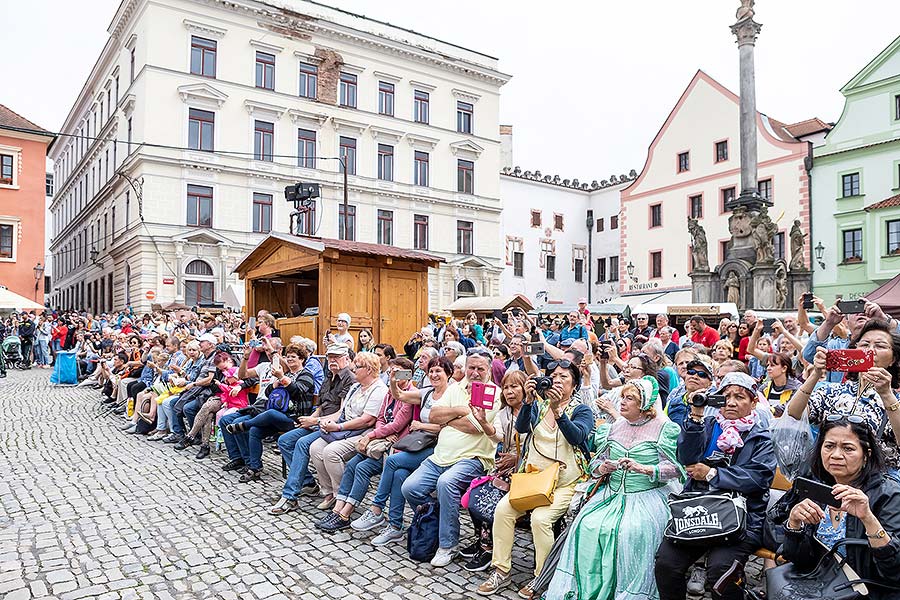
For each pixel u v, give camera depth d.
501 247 45.03
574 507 4.90
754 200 26.67
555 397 4.97
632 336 13.95
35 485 7.88
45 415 13.00
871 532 3.26
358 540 6.10
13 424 11.90
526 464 5.38
